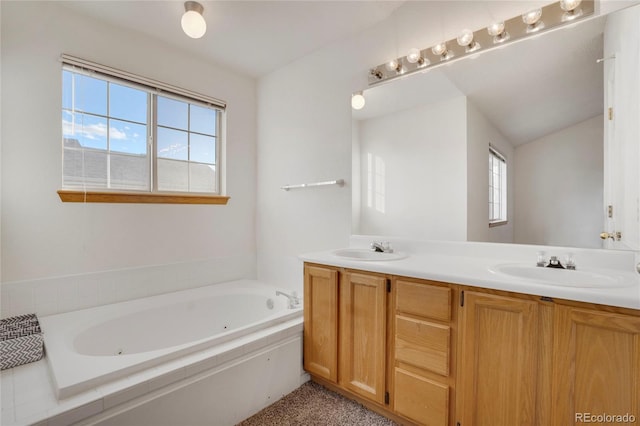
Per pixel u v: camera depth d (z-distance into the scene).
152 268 2.46
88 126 2.18
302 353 2.05
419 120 2.05
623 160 1.41
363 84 2.31
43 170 1.97
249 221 3.12
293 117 2.80
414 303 1.51
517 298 1.22
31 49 1.91
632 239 1.39
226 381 1.63
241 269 3.05
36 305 1.96
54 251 2.02
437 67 1.97
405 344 1.54
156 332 2.25
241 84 3.03
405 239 2.11
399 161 2.14
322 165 2.58
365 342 1.72
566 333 1.12
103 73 2.18
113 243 2.27
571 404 1.11
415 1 2.04
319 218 2.61
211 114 2.89
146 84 2.38
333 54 2.48
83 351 1.83
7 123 1.84
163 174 2.58
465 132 1.87
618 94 1.43
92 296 2.17
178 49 2.57
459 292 1.37
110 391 1.28
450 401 1.41
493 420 1.28
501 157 1.75
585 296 1.07
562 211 1.56
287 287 2.84
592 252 1.50
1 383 1.34
